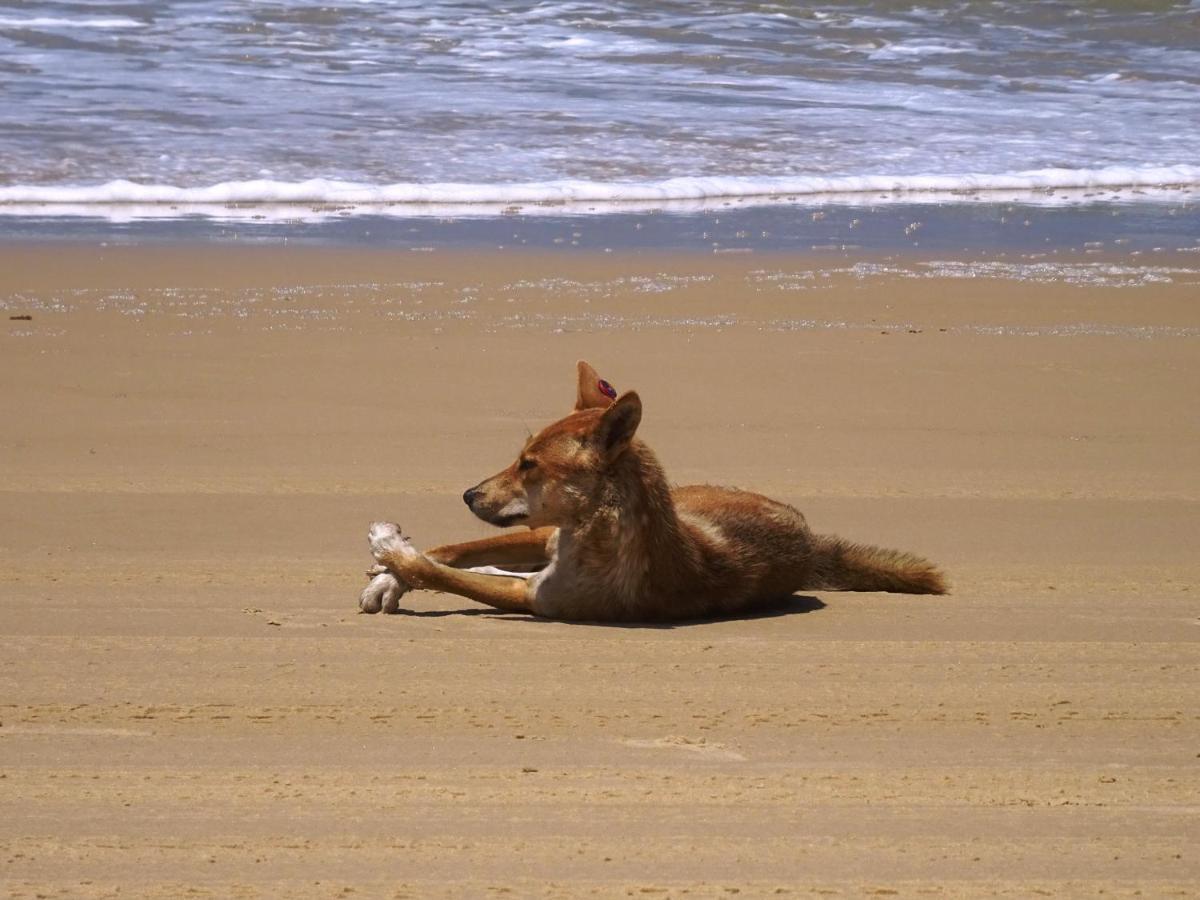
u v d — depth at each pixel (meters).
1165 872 7.27
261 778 8.28
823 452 17.34
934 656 11.02
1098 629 11.79
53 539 13.59
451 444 17.17
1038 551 14.14
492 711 9.52
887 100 47.19
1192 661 10.95
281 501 14.98
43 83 42.47
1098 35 56.84
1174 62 53.62
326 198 34.19
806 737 9.20
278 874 7.05
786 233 32.22
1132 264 29.64
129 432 17.27
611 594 11.97
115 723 9.15
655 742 9.02
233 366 20.31
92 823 7.62
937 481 16.38
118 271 26.28
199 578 12.59
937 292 26.55
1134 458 17.38
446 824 7.68
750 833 7.64
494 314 23.92
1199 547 14.27
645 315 24.16
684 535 12.21
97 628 11.10
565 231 31.66
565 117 42.41
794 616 12.36
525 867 7.18
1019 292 26.72
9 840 7.39
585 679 10.27
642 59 50.22
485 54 49.62
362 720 9.30
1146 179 40.12
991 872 7.24
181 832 7.52
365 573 12.95
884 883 7.09
